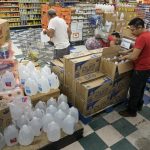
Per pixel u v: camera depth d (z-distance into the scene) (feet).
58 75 9.75
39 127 7.12
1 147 6.64
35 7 25.93
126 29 10.85
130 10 20.62
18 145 6.81
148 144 7.80
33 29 23.66
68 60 8.47
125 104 10.31
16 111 7.25
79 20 19.17
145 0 24.11
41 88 8.24
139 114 9.57
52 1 23.24
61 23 11.04
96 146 7.59
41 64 12.91
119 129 8.53
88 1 25.75
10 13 24.75
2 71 7.20
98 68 9.20
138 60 8.10
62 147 7.45
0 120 6.98
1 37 7.06
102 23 19.04
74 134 7.55
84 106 8.41
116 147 7.61
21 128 6.67
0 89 7.24
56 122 7.27
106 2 25.63
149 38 7.63
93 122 8.86
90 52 9.37
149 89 11.41
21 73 8.30
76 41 19.72
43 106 7.99
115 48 9.20
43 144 6.89
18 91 7.38
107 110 9.49
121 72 8.39
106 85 8.61
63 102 7.95
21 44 17.17
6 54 7.29
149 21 18.81
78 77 8.63
